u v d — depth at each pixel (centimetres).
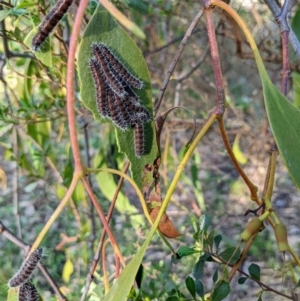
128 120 20
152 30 57
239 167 19
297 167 16
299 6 32
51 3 27
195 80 68
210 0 18
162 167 64
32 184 51
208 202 77
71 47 15
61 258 66
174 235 21
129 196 77
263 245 55
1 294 30
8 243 72
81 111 43
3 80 42
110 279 40
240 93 73
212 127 59
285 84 20
